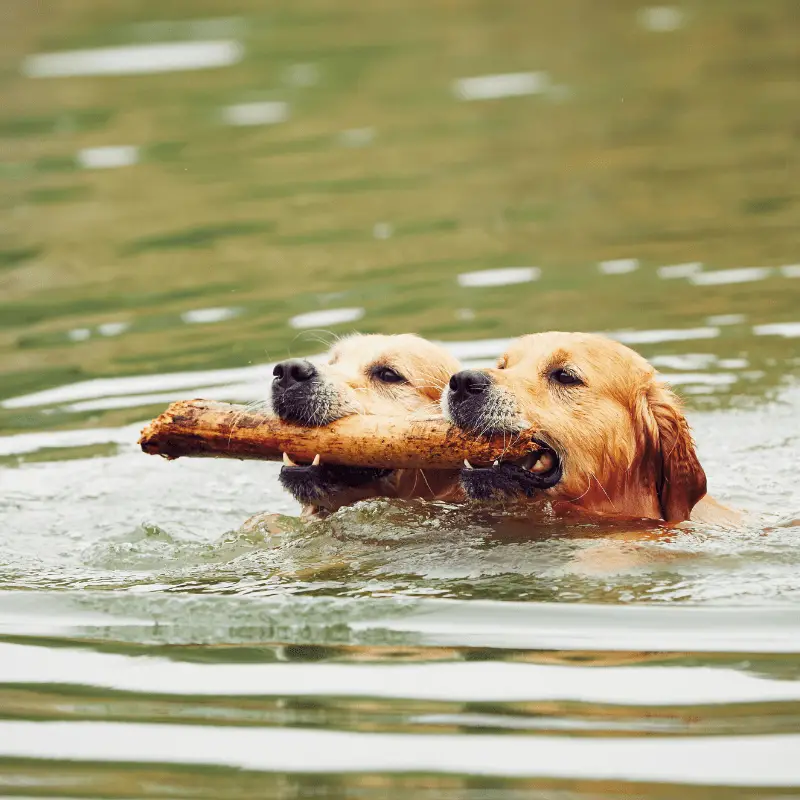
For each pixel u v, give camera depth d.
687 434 11.20
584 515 11.15
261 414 10.70
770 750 7.06
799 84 27.69
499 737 7.29
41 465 12.70
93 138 26.11
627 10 36.22
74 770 7.09
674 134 24.72
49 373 15.12
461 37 33.50
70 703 7.85
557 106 27.20
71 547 10.79
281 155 24.56
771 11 35.00
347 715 7.58
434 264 18.56
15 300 17.97
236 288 17.89
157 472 12.72
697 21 34.56
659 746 7.14
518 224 20.31
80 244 20.33
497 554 10.19
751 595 9.11
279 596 9.38
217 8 37.00
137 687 8.03
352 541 10.65
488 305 16.70
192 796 6.79
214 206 21.88
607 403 11.19
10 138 26.38
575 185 22.09
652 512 11.40
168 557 10.45
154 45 33.16
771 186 21.36
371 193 22.22
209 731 7.46
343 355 12.07
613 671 8.02
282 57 31.70
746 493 11.97
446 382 12.12
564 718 7.48
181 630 8.86
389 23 35.22
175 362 15.16
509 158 23.86
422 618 8.91
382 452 10.60
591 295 16.95
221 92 28.91
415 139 25.25
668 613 8.84
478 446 10.53
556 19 35.22
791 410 13.74
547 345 11.35
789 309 16.23
